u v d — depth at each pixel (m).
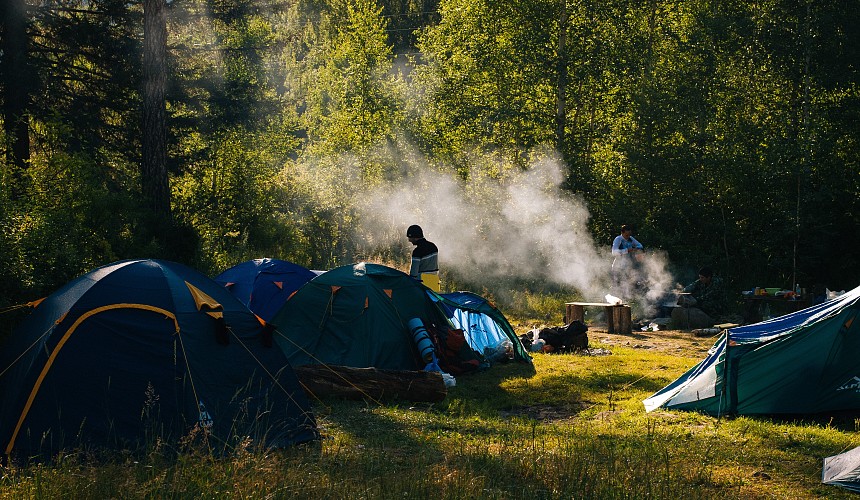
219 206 22.70
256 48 24.09
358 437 7.77
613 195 23.17
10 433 6.70
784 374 8.72
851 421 8.48
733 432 8.05
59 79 20.23
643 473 6.49
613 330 16.05
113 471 6.19
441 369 11.03
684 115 22.83
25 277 11.11
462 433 8.00
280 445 7.24
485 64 25.58
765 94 23.17
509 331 12.55
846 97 22.23
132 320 7.28
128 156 20.92
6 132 17.94
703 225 21.95
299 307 10.95
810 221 20.78
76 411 6.86
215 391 7.30
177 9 21.55
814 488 6.34
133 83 19.94
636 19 25.11
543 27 24.94
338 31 41.56
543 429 8.19
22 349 7.27
